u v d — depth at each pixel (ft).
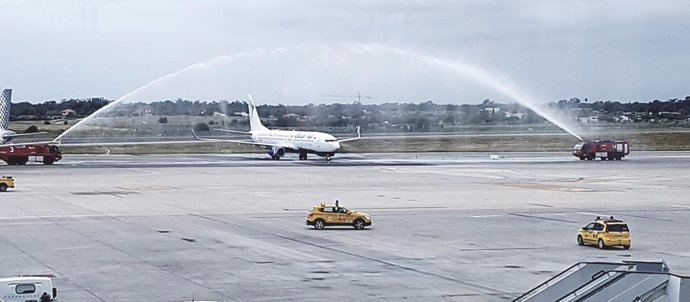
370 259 219.82
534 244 247.29
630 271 100.63
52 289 160.25
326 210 281.54
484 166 610.65
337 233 269.64
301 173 538.88
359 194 402.52
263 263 213.46
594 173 540.93
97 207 342.23
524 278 193.98
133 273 199.72
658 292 97.71
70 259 218.59
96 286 184.55
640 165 621.72
